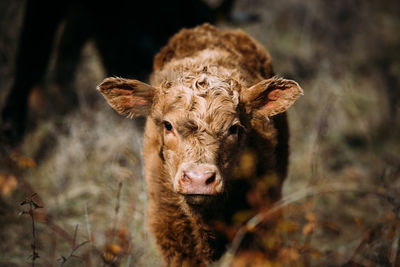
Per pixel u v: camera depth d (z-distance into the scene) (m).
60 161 22.31
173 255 14.70
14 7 31.59
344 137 28.45
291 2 43.31
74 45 30.83
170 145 12.95
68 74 30.47
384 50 39.88
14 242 17.31
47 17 26.20
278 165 16.06
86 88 30.00
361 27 42.34
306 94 30.69
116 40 29.67
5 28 30.84
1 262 16.23
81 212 19.47
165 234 14.48
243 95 13.98
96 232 17.75
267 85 13.84
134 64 29.61
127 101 14.09
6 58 29.89
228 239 14.27
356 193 22.31
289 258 14.21
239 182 14.16
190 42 17.47
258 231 14.45
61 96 29.06
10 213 18.81
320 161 25.02
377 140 29.00
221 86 13.38
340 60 36.03
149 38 29.42
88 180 21.66
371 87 34.34
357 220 16.00
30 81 26.25
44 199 20.47
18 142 23.42
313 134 26.06
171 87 13.66
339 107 29.06
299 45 38.25
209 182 11.88
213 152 12.42
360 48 40.22
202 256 14.61
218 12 30.94
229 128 12.98
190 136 12.48
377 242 15.02
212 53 16.09
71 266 15.91
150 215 14.75
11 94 25.80
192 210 13.84
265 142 14.73
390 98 32.09
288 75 33.31
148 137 14.80
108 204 19.86
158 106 13.63
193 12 29.78
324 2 43.38
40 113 27.41
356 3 43.88
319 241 18.88
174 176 12.78
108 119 25.14
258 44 18.56
